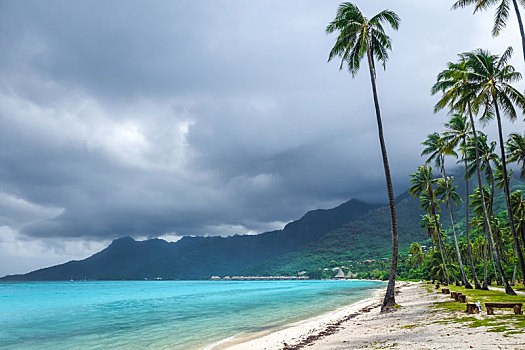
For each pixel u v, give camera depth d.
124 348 19.81
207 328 26.75
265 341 20.16
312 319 30.56
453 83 39.00
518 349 11.47
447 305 27.89
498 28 26.89
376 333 18.31
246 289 112.62
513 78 31.69
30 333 26.23
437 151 59.00
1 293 100.44
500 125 31.28
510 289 37.44
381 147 29.69
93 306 50.59
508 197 30.58
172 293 88.81
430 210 69.31
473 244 88.31
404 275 156.38
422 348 13.05
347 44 30.97
